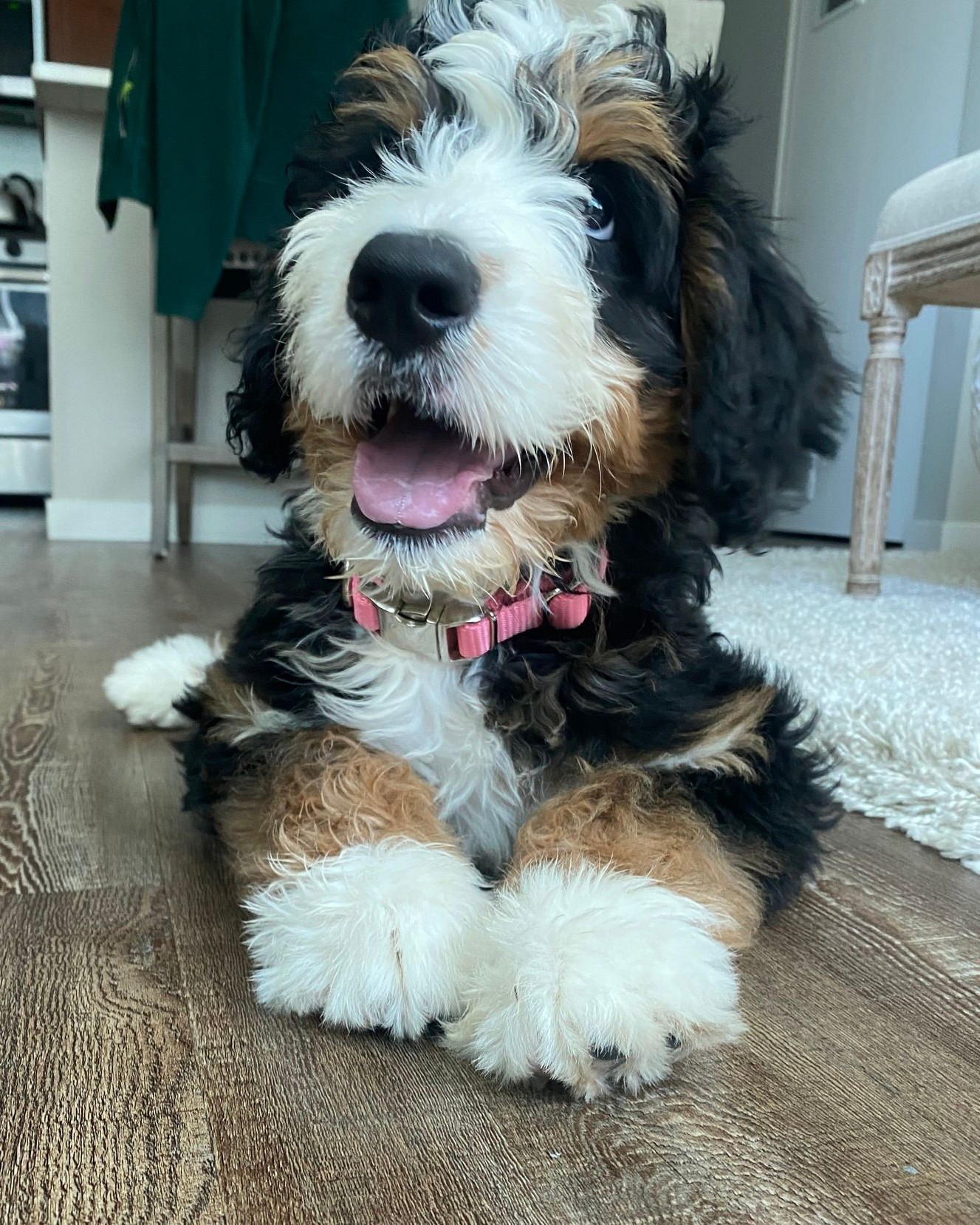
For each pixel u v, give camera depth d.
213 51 1.49
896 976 0.46
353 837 0.45
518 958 0.37
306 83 1.51
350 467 0.49
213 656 0.89
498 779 0.52
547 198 0.49
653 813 0.47
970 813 0.65
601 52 0.54
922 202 1.21
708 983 0.38
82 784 0.69
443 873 0.43
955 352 2.12
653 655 0.52
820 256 2.46
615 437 0.49
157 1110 0.34
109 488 2.19
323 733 0.52
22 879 0.53
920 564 1.79
